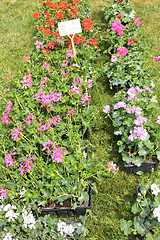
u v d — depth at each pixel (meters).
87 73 3.66
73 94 3.22
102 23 5.79
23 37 5.84
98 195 2.87
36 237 2.41
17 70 4.82
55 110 3.19
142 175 3.00
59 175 2.52
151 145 2.88
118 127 3.22
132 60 4.09
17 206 2.55
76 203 2.61
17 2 7.27
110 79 4.05
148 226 2.32
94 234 2.59
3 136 3.20
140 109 2.87
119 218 2.67
